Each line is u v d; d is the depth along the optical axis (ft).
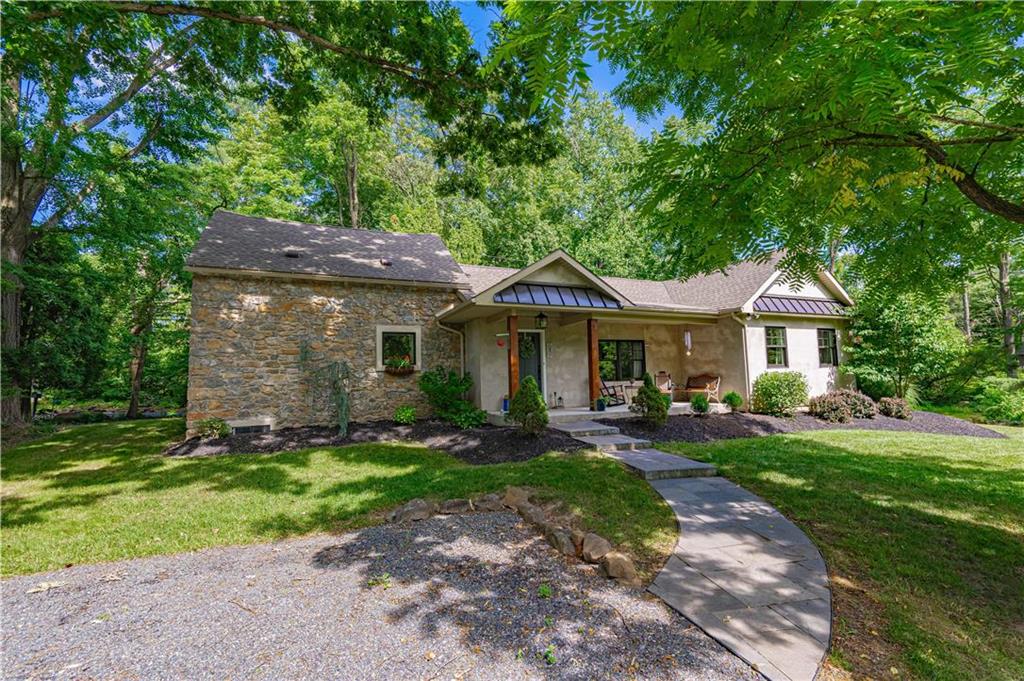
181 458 27.81
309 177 83.56
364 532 16.62
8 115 33.24
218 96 47.19
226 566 14.20
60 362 42.80
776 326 46.14
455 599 11.78
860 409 42.98
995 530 16.12
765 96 8.09
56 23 23.71
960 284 14.07
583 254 79.30
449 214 89.97
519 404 29.40
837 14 6.04
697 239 12.78
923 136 9.24
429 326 40.75
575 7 4.85
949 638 10.28
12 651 10.01
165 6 24.22
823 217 10.12
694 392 46.14
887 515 17.46
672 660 9.31
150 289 52.90
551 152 33.47
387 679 8.92
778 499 19.20
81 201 39.52
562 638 10.12
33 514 18.80
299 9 26.05
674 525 16.55
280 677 9.03
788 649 9.60
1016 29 6.43
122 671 9.30
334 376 33.86
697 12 7.09
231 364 33.88
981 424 42.60
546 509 18.13
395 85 31.53
